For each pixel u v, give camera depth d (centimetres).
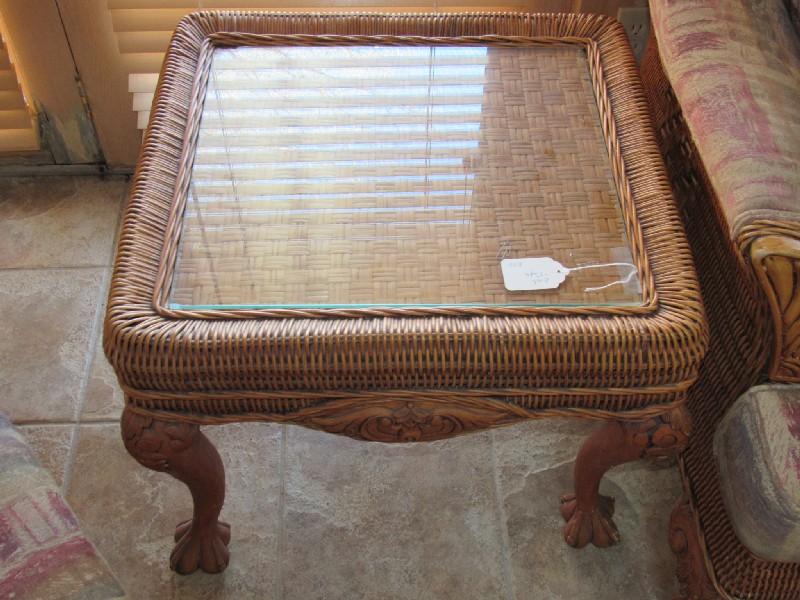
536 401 89
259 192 98
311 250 93
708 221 108
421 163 101
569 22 117
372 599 116
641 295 89
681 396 89
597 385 87
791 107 96
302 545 121
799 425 89
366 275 91
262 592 117
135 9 143
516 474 129
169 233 94
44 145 164
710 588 103
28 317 147
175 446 91
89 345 144
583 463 107
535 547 121
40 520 77
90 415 135
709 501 104
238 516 124
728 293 101
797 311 83
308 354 84
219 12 118
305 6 145
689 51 101
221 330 85
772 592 97
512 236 95
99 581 74
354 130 105
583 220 97
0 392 137
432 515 124
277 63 113
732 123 92
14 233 160
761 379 94
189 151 102
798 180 87
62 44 148
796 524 85
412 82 111
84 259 156
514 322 86
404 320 86
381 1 145
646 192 98
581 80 113
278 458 130
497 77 112
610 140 104
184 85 109
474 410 89
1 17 143
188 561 115
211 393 87
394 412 89
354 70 112
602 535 119
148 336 84
